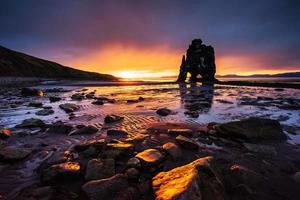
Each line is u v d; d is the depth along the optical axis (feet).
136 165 14.51
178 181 10.80
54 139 21.97
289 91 91.40
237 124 23.12
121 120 31.35
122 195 11.18
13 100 56.44
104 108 42.96
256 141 21.33
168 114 35.70
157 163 15.25
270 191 12.12
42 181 12.98
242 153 18.11
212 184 10.80
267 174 14.28
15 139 21.88
